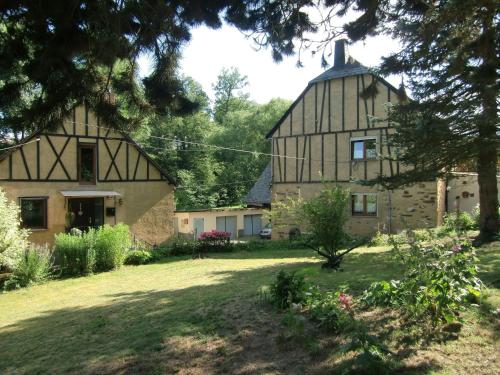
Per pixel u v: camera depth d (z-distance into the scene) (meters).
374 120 10.94
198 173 40.16
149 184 20.66
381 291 4.72
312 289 5.09
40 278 12.78
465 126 9.05
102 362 4.32
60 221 18.06
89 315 6.75
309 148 20.92
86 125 18.78
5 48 4.23
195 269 12.82
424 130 8.72
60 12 3.98
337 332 4.20
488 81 6.78
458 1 5.03
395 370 3.37
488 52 5.76
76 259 13.80
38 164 17.59
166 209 21.11
